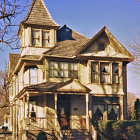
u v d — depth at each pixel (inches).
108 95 1149.7
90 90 1058.1
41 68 1154.7
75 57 1129.4
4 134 1403.8
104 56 1163.3
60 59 1129.4
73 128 1098.1
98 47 1171.3
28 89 985.5
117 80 1177.4
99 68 1154.0
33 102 1119.6
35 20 1226.6
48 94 1082.1
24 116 1041.5
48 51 1122.0
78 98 1129.4
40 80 1157.1
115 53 1187.3
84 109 1128.2
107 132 1012.5
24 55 1168.2
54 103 1085.1
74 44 1232.2
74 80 1050.1
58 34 1296.8
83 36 1325.0
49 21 1243.2
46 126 1053.2
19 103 1259.2
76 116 1112.8
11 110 1536.7
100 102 1143.0
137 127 975.6
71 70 1144.8
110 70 1167.0
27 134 952.9
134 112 1144.8
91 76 1145.4
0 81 1075.3
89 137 1005.8
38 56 1181.1
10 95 1577.3
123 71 1221.1
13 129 1390.3
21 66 1243.2
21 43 1330.0
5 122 1852.9
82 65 1163.3
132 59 1187.3
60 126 998.4
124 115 1187.9
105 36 1186.6
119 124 997.8
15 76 1397.6
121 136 991.0
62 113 1099.9
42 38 1224.2
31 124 1064.8
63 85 1031.0
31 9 1253.7
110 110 1154.0
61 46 1186.0
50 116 1069.1
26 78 1169.4
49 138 971.3
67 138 949.2
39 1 1289.4
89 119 1057.5
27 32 1210.0
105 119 1136.8
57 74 1122.0
